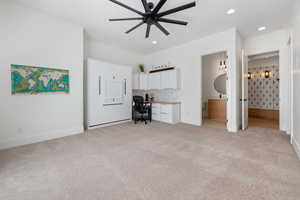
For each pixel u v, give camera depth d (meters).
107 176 1.73
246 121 4.18
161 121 5.22
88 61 4.03
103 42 4.84
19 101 2.78
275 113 5.56
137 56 6.21
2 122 2.61
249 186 1.52
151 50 5.74
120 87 4.87
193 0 2.53
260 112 5.96
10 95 2.68
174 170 1.87
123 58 5.66
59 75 3.29
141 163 2.06
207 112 6.14
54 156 2.29
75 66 3.57
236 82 3.69
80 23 3.49
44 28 3.05
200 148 2.62
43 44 3.04
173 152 2.46
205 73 6.24
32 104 2.93
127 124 4.74
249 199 1.33
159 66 5.81
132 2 2.61
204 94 6.27
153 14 2.32
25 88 2.83
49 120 3.17
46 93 3.11
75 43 3.54
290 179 1.63
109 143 2.91
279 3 2.60
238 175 1.73
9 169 1.89
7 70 2.64
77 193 1.43
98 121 4.27
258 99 6.06
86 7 2.81
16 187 1.52
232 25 3.51
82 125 3.74
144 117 5.52
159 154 2.38
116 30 3.88
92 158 2.23
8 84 2.65
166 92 5.62
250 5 2.68
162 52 5.69
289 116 3.64
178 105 5.05
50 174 1.77
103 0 2.59
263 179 1.64
